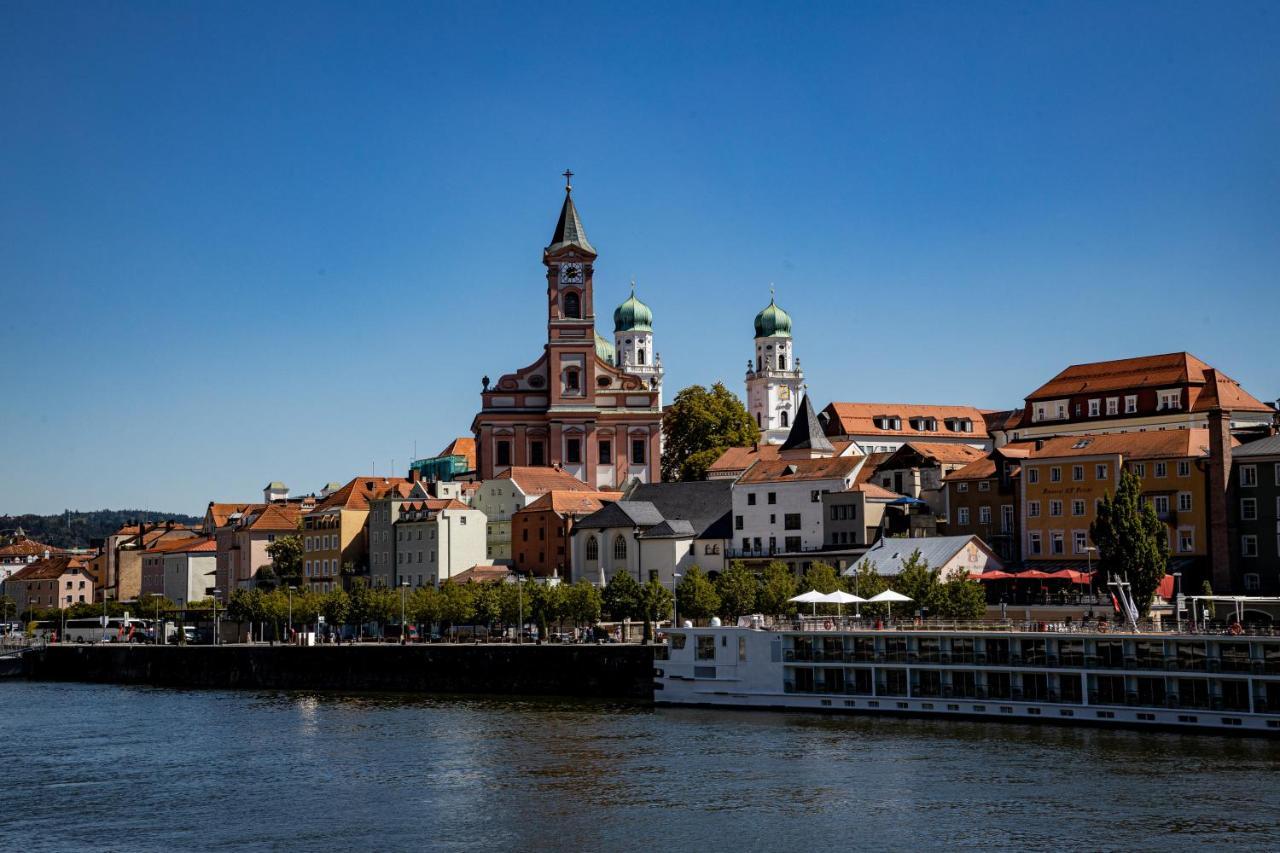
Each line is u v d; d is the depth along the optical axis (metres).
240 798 111.38
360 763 123.69
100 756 131.88
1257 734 120.81
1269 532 167.88
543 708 154.50
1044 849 91.19
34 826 104.19
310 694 181.75
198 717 158.62
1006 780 107.44
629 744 127.50
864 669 140.50
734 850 92.94
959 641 135.50
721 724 137.38
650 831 97.62
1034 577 167.12
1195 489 172.50
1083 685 128.88
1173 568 169.62
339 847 96.31
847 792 105.94
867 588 165.62
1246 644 121.44
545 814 102.94
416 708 159.75
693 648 150.75
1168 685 125.00
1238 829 93.81
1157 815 97.19
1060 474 185.25
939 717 136.00
